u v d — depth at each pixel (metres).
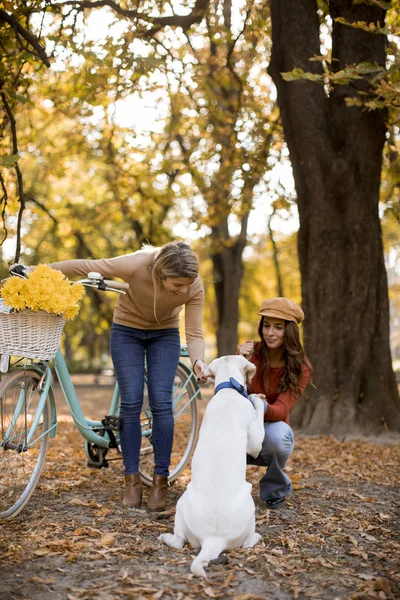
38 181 17.78
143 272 4.00
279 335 4.13
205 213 13.65
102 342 31.31
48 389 3.93
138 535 3.54
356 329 7.43
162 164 11.82
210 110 10.55
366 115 7.25
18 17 6.23
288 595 2.80
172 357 4.27
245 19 8.88
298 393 4.18
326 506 4.25
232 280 16.95
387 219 18.72
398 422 7.33
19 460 3.91
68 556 3.18
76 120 11.85
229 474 3.22
